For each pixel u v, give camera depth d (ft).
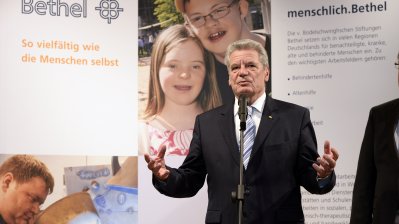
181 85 15.49
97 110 15.29
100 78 15.39
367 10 15.14
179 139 15.38
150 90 15.48
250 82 10.92
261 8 15.47
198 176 11.30
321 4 15.31
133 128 15.37
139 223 15.07
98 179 15.11
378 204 10.91
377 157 11.21
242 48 11.09
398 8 15.02
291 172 10.56
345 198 14.69
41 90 15.11
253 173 10.50
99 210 15.02
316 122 14.98
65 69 15.28
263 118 10.96
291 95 15.15
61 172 14.99
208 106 15.43
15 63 15.07
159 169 10.48
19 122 14.93
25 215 14.75
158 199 15.12
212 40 15.55
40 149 14.97
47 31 15.29
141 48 15.58
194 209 15.10
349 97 14.96
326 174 9.89
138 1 15.66
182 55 15.56
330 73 15.08
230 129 10.96
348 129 14.88
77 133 15.15
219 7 15.56
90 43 15.44
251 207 10.30
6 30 15.11
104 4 15.60
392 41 14.97
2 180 14.74
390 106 11.46
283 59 15.28
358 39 15.08
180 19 15.65
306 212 14.75
